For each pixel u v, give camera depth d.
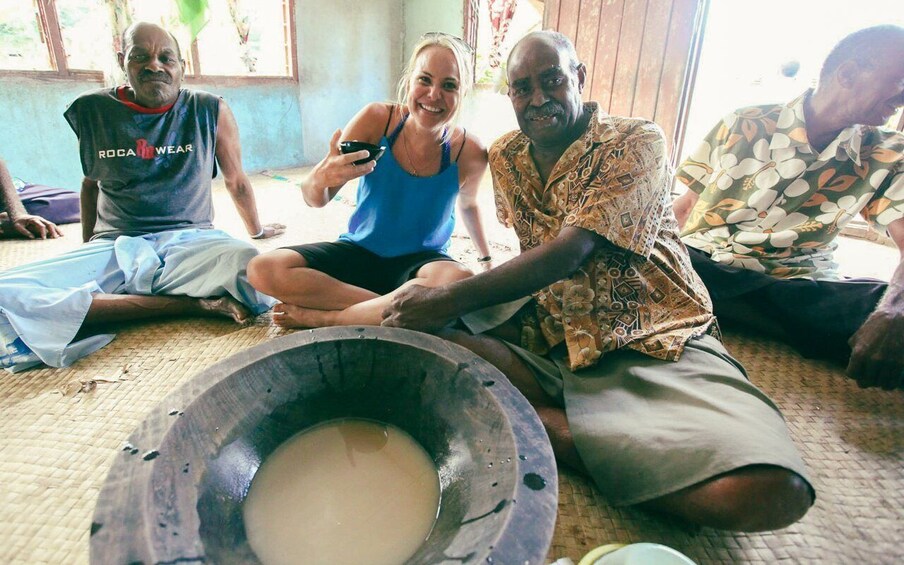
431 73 1.53
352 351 1.05
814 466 1.26
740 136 1.82
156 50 1.85
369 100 5.73
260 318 1.92
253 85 4.71
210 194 2.27
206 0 3.89
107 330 1.81
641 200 1.20
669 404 1.07
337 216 3.30
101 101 1.91
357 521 0.85
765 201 1.78
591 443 1.04
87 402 1.42
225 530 0.77
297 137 5.21
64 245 2.62
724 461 0.86
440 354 1.01
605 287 1.29
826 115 1.61
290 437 1.01
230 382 0.91
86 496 1.10
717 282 1.81
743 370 1.26
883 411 1.48
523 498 0.69
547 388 1.26
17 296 1.55
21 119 3.42
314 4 4.95
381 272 1.90
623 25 3.40
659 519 1.09
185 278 1.83
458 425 0.94
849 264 2.83
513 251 2.67
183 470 0.75
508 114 5.23
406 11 5.69
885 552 1.02
